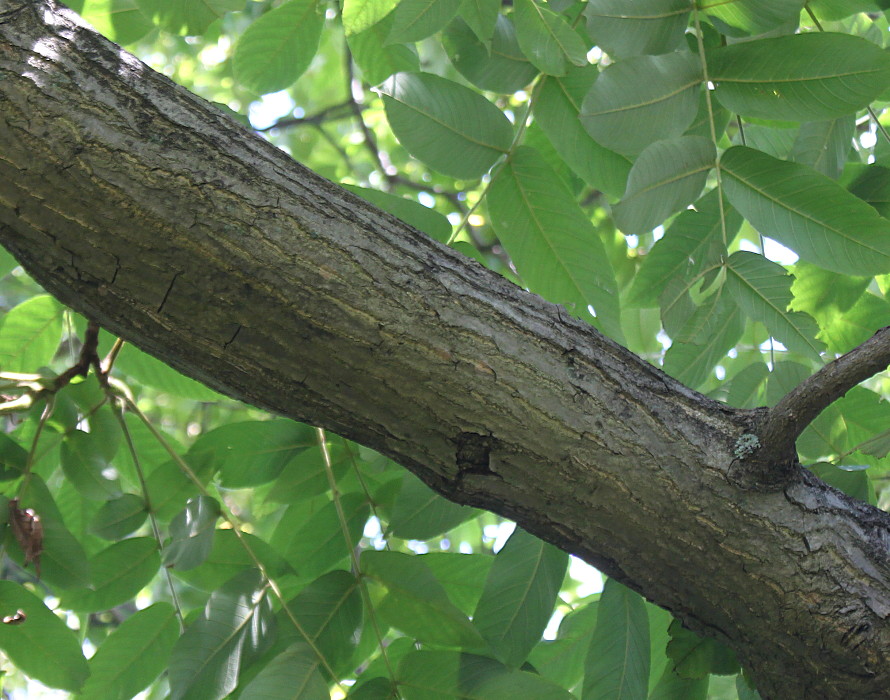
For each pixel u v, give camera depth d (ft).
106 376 7.23
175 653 5.98
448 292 5.08
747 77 6.57
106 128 4.75
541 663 7.07
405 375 4.91
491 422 4.98
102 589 6.96
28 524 6.40
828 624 4.85
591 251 7.27
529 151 7.16
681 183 6.56
